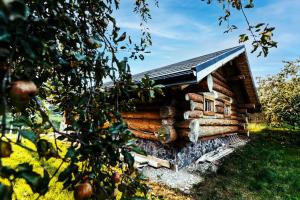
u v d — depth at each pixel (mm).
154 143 6184
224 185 5363
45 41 933
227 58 6203
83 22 1364
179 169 5547
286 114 12547
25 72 788
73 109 1305
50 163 4660
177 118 5625
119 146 1074
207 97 7574
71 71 1265
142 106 6402
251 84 9859
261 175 6199
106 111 1317
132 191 1285
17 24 692
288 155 9203
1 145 684
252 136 13578
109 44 1400
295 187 5598
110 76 1359
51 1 949
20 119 884
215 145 8891
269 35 1694
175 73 4324
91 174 1089
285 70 13766
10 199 712
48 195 3318
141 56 1811
